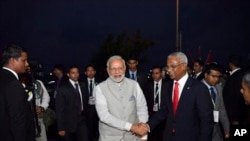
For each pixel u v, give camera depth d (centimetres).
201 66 856
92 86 842
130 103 414
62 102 633
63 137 643
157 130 820
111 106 410
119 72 407
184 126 386
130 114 413
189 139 385
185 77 400
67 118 639
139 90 431
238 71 598
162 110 425
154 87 802
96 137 898
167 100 406
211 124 382
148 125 423
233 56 639
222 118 509
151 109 801
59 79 868
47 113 613
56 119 634
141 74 839
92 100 816
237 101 582
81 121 659
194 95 385
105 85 418
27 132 388
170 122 397
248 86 278
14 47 388
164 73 845
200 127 382
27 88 503
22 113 365
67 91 641
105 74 923
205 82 514
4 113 362
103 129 418
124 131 413
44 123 605
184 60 393
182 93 390
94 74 852
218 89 510
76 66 675
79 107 656
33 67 629
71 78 668
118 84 414
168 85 417
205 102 381
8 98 361
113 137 413
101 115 409
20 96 364
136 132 404
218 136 495
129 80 427
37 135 524
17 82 369
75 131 645
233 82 591
